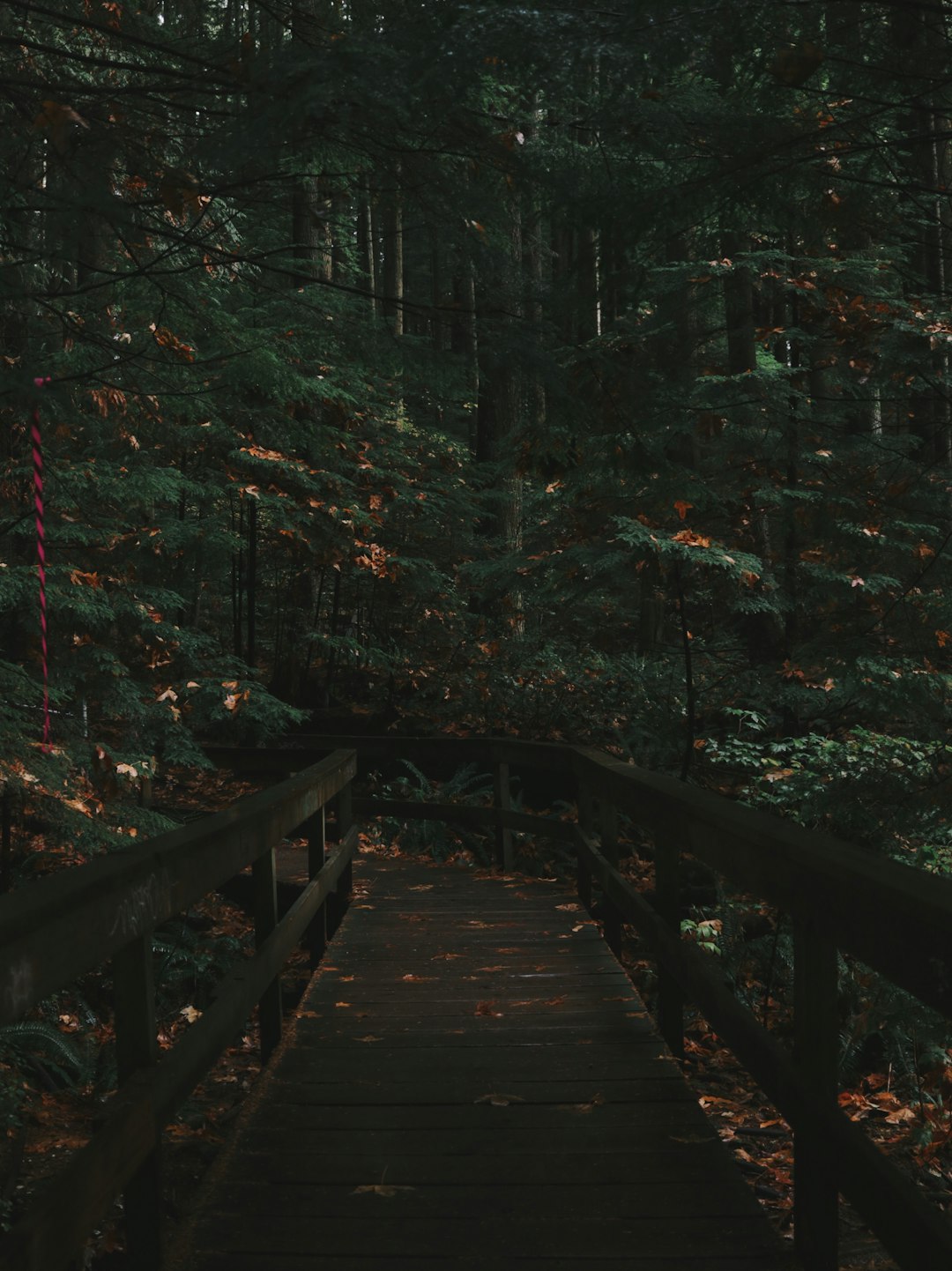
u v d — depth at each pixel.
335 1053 5.06
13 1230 2.11
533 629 15.36
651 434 5.68
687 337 5.14
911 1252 2.30
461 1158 3.89
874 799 6.42
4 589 7.67
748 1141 5.70
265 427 11.20
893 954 2.32
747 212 4.21
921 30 3.79
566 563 10.17
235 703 10.55
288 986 8.09
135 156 3.99
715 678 12.64
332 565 13.84
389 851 11.47
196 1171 4.85
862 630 6.68
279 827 5.11
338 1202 3.55
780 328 9.39
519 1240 3.28
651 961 8.93
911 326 7.85
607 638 15.39
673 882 4.94
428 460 16.22
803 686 10.61
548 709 13.72
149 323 6.23
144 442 9.44
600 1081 4.66
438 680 14.70
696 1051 7.33
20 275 3.84
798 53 3.33
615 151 3.88
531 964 6.62
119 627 9.35
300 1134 4.12
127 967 2.95
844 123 3.77
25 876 7.67
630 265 4.15
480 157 3.75
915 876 2.42
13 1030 5.72
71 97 3.91
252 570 13.92
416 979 6.33
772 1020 7.86
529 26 2.96
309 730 14.11
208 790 12.48
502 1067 4.86
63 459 8.66
